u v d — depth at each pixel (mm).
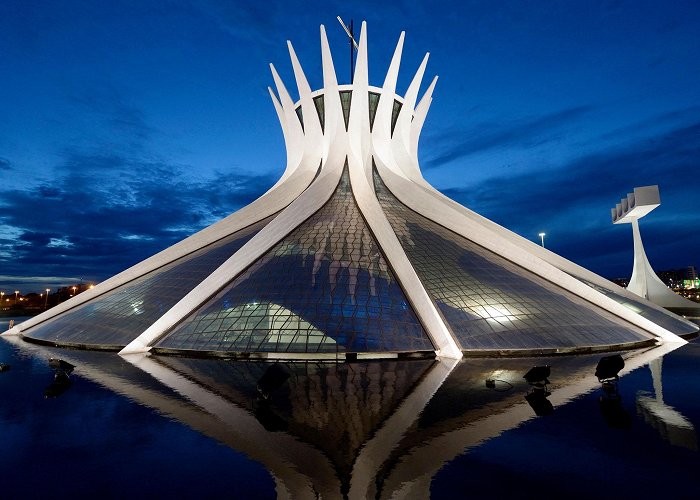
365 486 5391
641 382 11094
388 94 28469
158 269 24281
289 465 6059
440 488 5324
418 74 29344
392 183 26578
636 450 6562
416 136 30969
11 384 11203
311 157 28766
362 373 12570
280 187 26594
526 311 18594
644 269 35938
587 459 6223
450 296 18641
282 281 18891
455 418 8164
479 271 21062
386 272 19672
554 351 16203
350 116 27188
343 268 19547
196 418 8234
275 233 21203
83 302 24188
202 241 25141
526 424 7777
